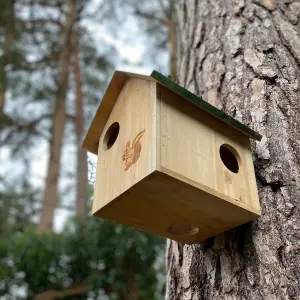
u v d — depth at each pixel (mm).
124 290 4141
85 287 4148
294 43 1647
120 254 4230
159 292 4262
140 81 1274
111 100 1451
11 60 5695
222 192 1098
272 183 1204
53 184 6527
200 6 2314
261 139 1310
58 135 6723
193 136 1148
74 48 6457
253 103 1459
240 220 1160
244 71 1628
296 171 1206
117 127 1470
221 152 1387
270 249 1083
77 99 7289
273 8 1876
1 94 6211
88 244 4266
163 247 4449
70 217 4648
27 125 6293
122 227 4312
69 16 6277
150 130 1090
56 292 4074
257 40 1732
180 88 1125
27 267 4133
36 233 4520
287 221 1110
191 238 1282
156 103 1122
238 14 1971
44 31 6434
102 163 1367
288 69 1539
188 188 1042
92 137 1571
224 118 1193
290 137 1296
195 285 1229
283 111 1382
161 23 6566
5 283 4070
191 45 2146
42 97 6207
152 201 1115
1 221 6332
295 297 981
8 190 6676
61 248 4309
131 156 1143
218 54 1843
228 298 1100
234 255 1161
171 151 1062
